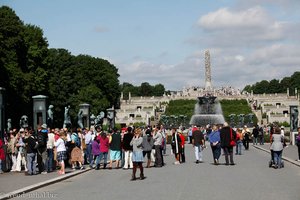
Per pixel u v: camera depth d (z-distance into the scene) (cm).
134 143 2741
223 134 3612
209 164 3759
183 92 19738
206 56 16525
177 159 3853
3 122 3281
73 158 3362
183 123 11581
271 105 17875
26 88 7981
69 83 11600
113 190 2295
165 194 2102
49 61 9112
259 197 1980
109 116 7244
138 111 17588
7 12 8150
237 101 18688
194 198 1966
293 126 6475
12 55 7900
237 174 2930
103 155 3594
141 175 2759
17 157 3309
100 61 15375
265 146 6303
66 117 5728
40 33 8988
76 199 2027
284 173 2972
